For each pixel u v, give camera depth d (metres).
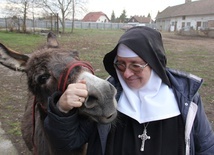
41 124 2.34
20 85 8.02
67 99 1.57
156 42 1.82
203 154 1.95
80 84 1.61
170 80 1.88
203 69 10.46
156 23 71.31
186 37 32.91
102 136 1.85
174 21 58.97
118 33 37.94
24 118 3.54
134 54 1.73
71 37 26.41
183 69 10.38
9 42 18.27
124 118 1.85
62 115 1.65
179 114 1.80
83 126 1.93
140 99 1.81
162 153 1.75
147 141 1.76
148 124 1.78
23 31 28.33
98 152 1.89
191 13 51.03
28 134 3.20
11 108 6.08
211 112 5.77
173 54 15.03
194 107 1.79
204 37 33.62
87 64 2.05
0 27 33.75
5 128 5.07
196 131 1.89
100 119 1.71
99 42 21.30
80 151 2.21
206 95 6.92
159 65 1.76
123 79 1.88
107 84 1.70
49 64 2.04
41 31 29.78
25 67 2.41
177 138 1.78
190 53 15.66
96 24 60.38
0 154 4.26
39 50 2.46
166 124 1.78
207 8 47.53
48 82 2.00
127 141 1.79
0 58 2.34
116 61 1.88
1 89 7.54
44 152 2.45
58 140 1.77
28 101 3.70
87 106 1.64
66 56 2.12
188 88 1.85
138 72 1.76
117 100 1.90
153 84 1.80
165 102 1.78
